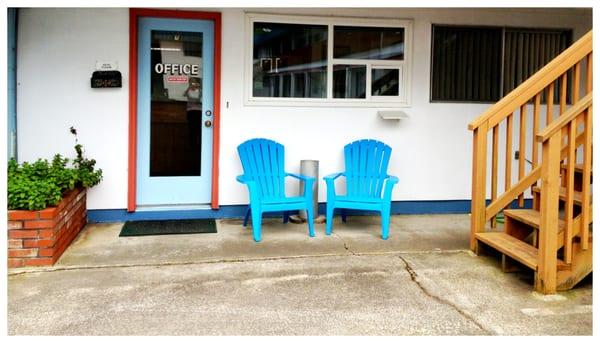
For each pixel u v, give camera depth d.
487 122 4.11
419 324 2.92
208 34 5.16
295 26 5.27
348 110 5.39
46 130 4.91
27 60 4.84
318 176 5.33
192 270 3.73
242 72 5.18
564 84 4.21
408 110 5.48
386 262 3.92
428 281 3.55
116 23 4.94
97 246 4.26
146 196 5.21
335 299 3.24
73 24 4.88
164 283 3.48
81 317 2.96
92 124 4.98
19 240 3.73
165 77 5.14
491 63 5.59
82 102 4.95
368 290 3.39
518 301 3.24
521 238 4.15
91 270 3.71
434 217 5.45
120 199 5.09
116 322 2.91
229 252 4.14
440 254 4.13
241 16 5.12
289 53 5.28
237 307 3.12
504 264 3.72
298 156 5.34
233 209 5.28
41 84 4.88
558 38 5.68
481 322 2.95
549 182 3.29
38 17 4.83
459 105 5.55
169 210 5.16
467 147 5.62
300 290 3.38
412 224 5.12
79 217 4.66
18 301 3.16
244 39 5.15
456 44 5.52
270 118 5.27
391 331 2.84
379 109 5.43
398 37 5.43
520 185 4.19
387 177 4.99
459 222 5.22
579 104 3.28
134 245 4.30
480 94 5.61
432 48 5.46
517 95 4.14
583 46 4.16
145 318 2.96
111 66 4.95
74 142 4.97
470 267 3.83
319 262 3.91
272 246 4.31
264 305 3.15
